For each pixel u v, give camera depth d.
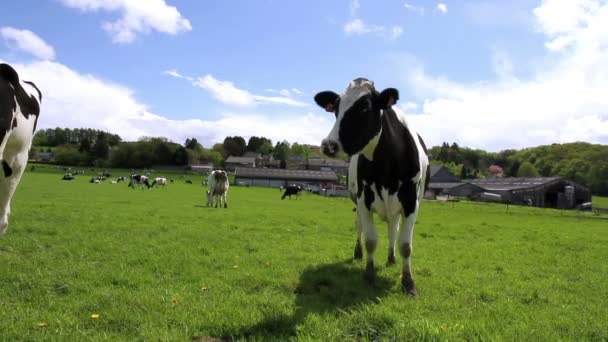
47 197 27.62
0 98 5.45
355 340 4.34
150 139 169.62
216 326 4.64
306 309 5.36
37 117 6.47
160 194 41.91
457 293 6.58
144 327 4.50
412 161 6.67
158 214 18.47
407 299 6.03
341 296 6.10
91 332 4.39
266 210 25.59
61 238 10.36
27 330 4.37
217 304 5.43
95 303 5.33
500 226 21.50
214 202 33.09
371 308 5.33
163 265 7.79
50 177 77.50
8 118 5.57
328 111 6.49
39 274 6.60
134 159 151.38
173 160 158.25
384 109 6.11
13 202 21.23
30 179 63.59
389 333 4.37
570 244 14.28
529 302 6.37
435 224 20.53
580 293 7.18
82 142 160.62
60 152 153.50
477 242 13.65
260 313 5.09
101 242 9.92
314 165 167.12
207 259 8.51
